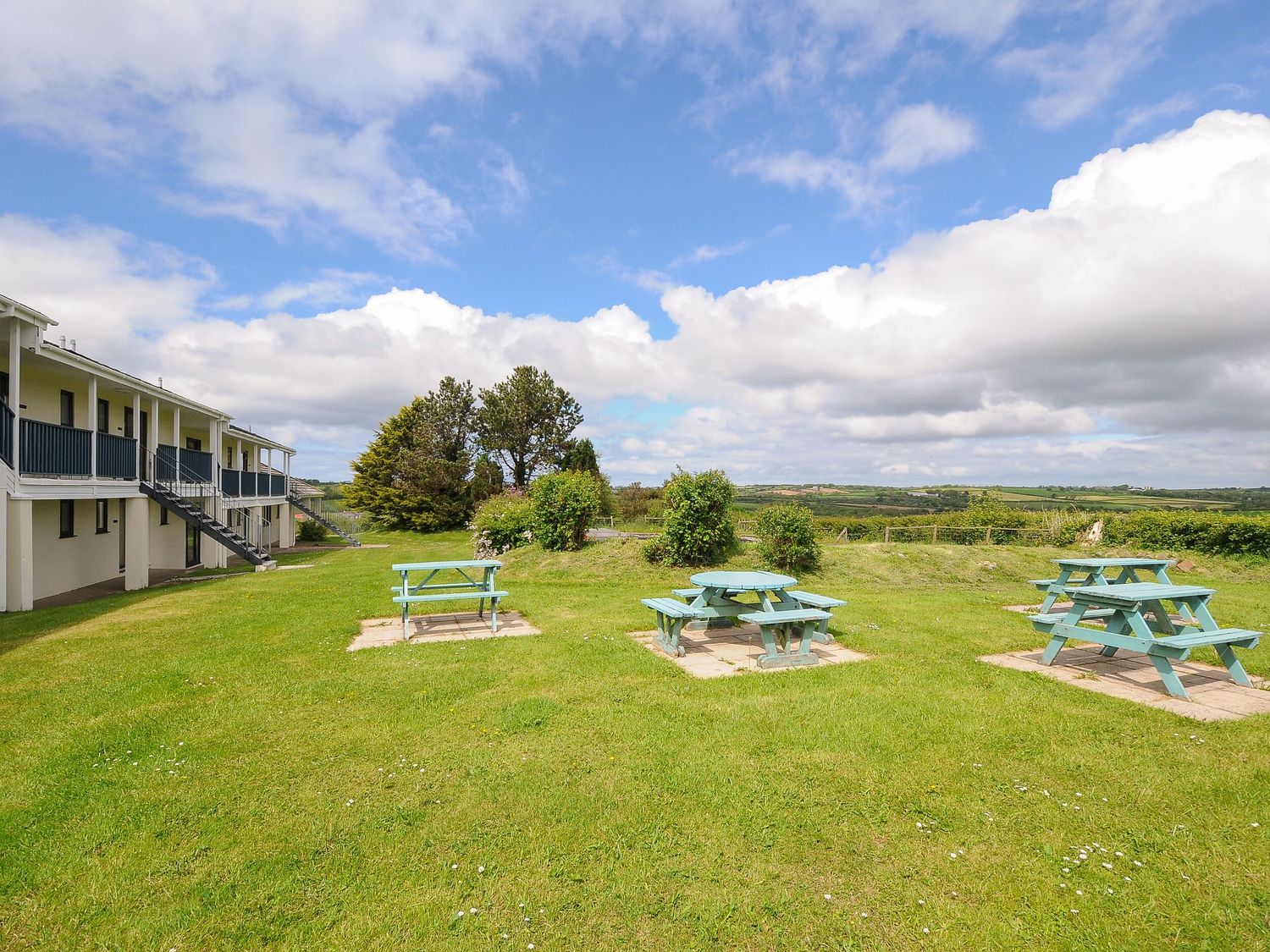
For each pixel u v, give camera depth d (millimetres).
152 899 3043
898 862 3301
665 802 3914
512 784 4141
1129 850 3377
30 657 7414
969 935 2781
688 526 14539
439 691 6004
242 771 4355
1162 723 5109
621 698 5793
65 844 3480
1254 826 3555
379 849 3447
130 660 7188
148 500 15586
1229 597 11344
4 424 11039
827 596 11766
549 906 2990
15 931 2828
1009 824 3633
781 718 5266
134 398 16062
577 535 16938
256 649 7598
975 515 23984
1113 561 9445
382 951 2717
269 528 28438
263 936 2807
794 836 3549
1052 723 5113
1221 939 2723
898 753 4570
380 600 11289
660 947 2740
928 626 8844
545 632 8633
